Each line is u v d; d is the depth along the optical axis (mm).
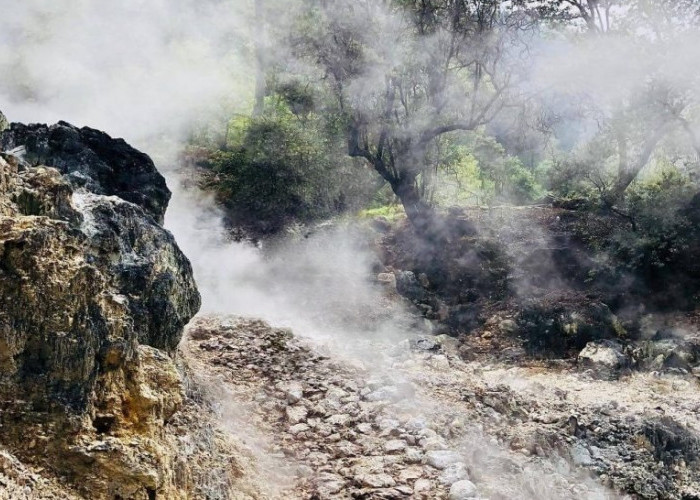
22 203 4148
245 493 5184
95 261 4570
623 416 9375
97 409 3754
